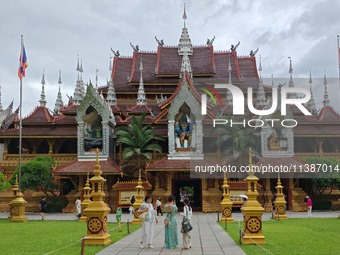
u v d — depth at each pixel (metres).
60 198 51.16
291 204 46.12
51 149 54.31
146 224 18.09
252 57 76.75
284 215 34.22
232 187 44.56
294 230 25.30
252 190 19.50
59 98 71.50
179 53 73.94
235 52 75.56
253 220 19.16
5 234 24.48
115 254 16.31
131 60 77.00
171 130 47.53
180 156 46.84
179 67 72.25
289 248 17.83
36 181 45.72
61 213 47.34
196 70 70.44
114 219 36.16
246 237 18.97
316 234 23.17
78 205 36.66
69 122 55.25
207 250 17.25
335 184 44.81
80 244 19.41
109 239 19.80
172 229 17.95
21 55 45.16
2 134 53.44
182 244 19.36
